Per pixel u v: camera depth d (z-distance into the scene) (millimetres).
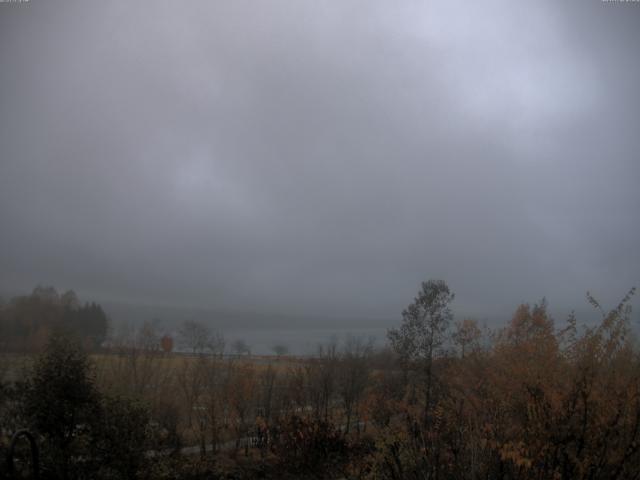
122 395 10672
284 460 16266
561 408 6438
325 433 16719
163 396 18078
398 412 14414
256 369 22281
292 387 21578
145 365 19516
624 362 6512
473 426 7527
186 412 19328
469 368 11594
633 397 6113
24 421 8953
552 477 6156
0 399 9117
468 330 13344
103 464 9477
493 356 10109
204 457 16469
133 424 10102
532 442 6453
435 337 18297
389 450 7906
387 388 18453
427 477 6926
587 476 6008
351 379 21625
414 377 18156
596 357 6578
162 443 15367
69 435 9289
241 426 19969
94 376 10102
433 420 8797
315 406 21484
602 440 6145
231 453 18344
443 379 13688
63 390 9266
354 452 15625
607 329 6711
